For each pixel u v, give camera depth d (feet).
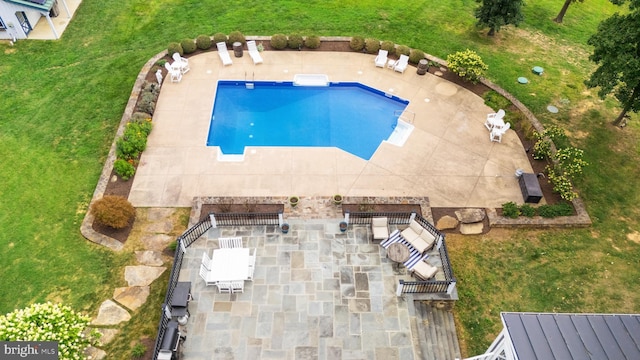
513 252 58.65
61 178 64.49
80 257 55.42
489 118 74.54
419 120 76.13
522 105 78.74
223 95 80.89
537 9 105.60
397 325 48.88
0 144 68.44
